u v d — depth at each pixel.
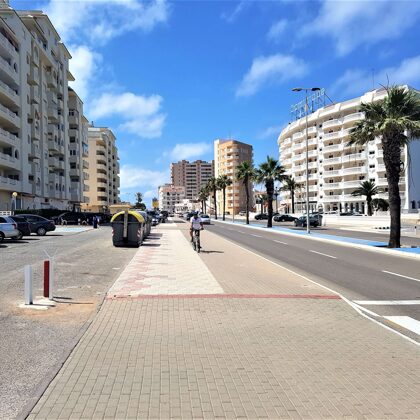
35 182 58.28
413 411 4.08
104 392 4.43
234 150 154.25
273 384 4.70
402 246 23.73
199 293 10.01
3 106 48.97
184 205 193.88
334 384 4.72
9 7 55.78
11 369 5.08
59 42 70.56
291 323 7.48
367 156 81.38
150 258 17.41
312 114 95.06
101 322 7.37
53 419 3.85
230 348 5.99
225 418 3.90
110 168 126.44
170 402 4.20
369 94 80.12
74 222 55.38
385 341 6.44
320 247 24.88
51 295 9.13
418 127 20.20
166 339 6.39
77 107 79.94
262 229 48.16
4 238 25.59
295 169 100.06
